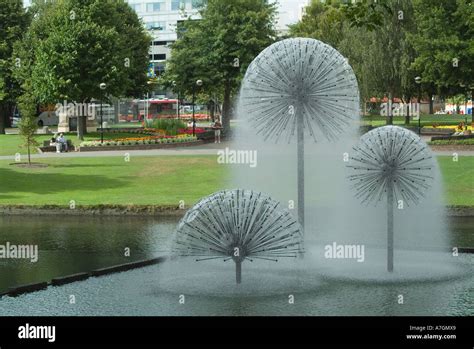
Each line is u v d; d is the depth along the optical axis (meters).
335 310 11.11
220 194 12.62
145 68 71.06
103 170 34.38
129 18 70.62
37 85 54.53
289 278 13.17
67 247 17.97
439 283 12.95
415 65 52.84
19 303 11.80
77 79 53.91
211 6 58.97
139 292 12.34
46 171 34.12
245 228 12.47
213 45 57.84
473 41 48.50
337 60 14.62
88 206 24.50
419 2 51.91
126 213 24.31
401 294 12.12
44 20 61.56
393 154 13.80
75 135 56.44
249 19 58.12
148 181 31.19
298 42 14.67
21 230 21.00
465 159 36.09
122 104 102.50
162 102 103.06
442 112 105.44
